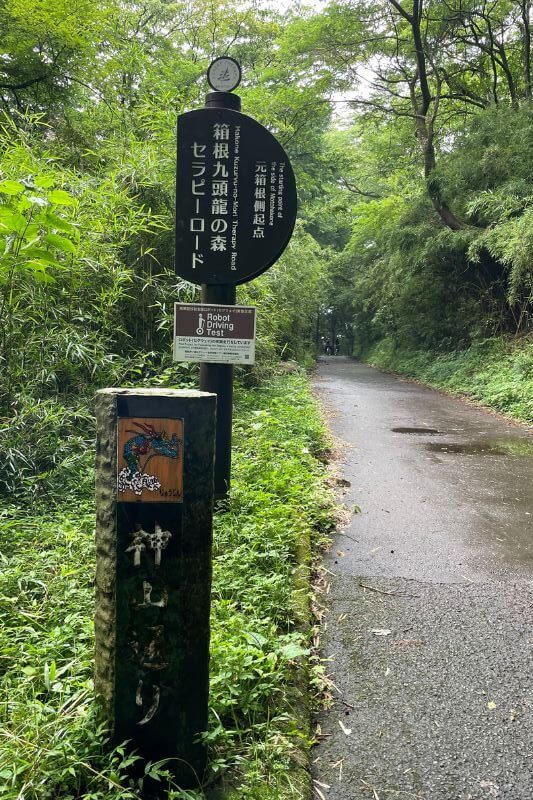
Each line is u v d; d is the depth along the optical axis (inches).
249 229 157.1
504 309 533.0
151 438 67.2
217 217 156.9
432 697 94.3
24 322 180.2
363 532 164.4
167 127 266.8
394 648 107.7
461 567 142.5
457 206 526.3
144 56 384.5
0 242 138.9
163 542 67.5
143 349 236.4
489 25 538.0
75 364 193.6
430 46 552.1
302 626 109.8
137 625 67.9
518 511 183.6
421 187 583.5
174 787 69.1
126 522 67.5
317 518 165.3
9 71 413.4
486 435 306.3
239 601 111.2
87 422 189.3
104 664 69.7
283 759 76.9
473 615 119.8
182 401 67.4
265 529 139.1
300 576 128.0
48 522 144.9
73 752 68.8
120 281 210.2
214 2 655.8
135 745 69.1
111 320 216.7
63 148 320.8
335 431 310.3
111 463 67.7
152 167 245.0
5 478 160.2
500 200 430.6
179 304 153.0
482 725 88.1
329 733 86.2
